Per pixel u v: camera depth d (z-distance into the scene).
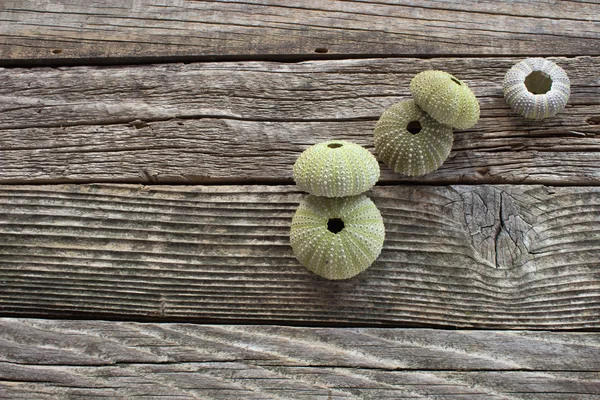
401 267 0.40
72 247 0.41
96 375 0.39
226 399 0.39
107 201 0.41
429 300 0.40
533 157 0.41
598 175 0.41
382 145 0.39
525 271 0.40
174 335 0.40
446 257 0.40
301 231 0.37
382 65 0.43
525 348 0.39
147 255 0.41
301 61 0.44
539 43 0.44
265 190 0.41
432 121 0.39
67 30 0.45
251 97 0.43
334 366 0.39
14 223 0.41
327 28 0.44
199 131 0.43
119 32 0.45
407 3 0.45
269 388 0.39
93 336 0.40
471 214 0.41
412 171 0.40
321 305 0.40
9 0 0.45
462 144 0.42
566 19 0.44
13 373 0.39
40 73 0.44
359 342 0.39
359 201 0.38
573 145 0.42
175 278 0.40
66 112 0.43
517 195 0.41
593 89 0.42
